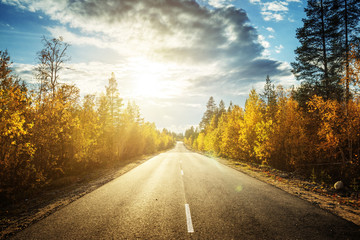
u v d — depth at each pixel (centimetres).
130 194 652
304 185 849
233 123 2159
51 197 673
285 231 366
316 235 352
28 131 809
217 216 443
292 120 1463
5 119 669
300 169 1367
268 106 1683
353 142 1159
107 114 1708
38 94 980
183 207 508
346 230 373
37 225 408
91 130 1284
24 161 799
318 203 555
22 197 691
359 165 1069
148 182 855
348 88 1063
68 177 984
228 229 374
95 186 797
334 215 455
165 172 1153
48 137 894
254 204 531
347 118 1110
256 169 1305
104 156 1589
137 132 2608
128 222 414
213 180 891
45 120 912
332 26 1648
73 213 477
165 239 336
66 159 1092
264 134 1555
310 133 1438
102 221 422
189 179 919
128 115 2252
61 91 1074
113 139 1802
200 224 399
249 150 1756
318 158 1378
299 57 1819
